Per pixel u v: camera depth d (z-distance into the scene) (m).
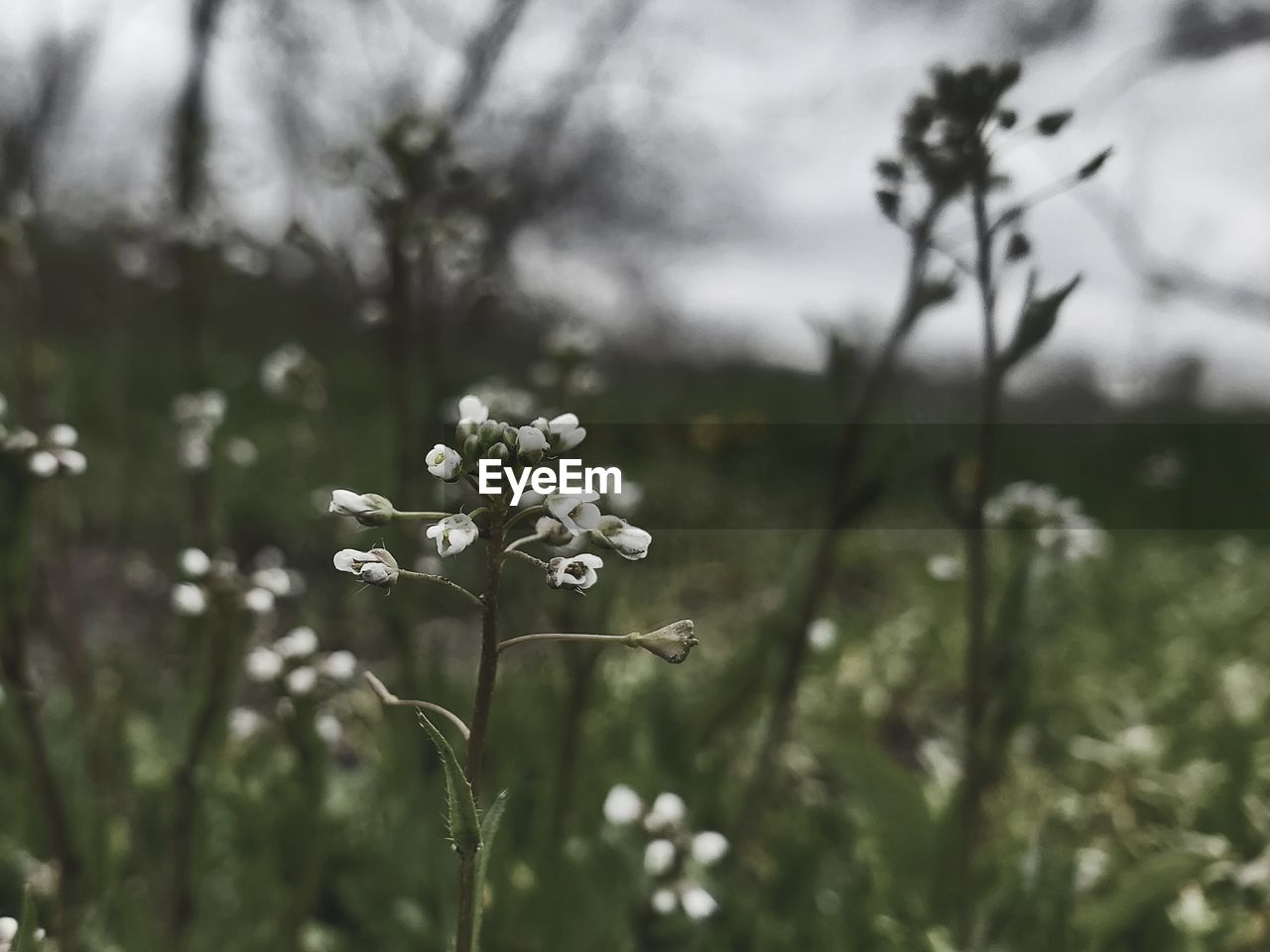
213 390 0.60
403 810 0.20
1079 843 0.26
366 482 0.45
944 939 0.18
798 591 0.20
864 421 0.18
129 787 0.21
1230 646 0.40
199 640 0.18
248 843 0.20
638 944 0.18
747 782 0.27
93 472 0.46
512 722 0.24
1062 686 0.35
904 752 0.33
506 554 0.12
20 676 0.16
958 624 0.40
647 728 0.23
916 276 0.16
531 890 0.19
